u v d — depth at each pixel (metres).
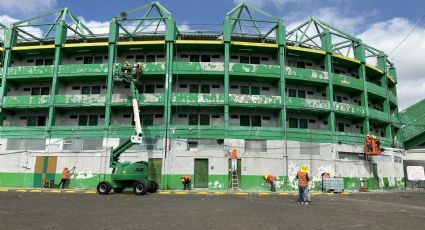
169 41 36.97
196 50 39.31
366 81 42.34
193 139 35.03
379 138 41.50
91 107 37.25
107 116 35.97
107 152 35.03
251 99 36.28
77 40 41.28
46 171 35.34
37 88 40.09
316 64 41.69
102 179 34.53
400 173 44.34
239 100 36.12
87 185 34.59
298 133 36.19
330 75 39.03
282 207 17.06
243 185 34.16
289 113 39.00
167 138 34.72
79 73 37.47
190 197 23.38
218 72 36.69
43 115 39.00
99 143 35.47
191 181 33.88
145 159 34.44
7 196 22.59
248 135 35.16
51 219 11.88
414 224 11.57
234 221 11.84
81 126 36.09
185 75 37.16
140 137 29.56
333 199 23.53
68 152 35.50
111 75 36.88
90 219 11.98
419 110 49.38
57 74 37.69
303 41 42.62
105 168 34.75
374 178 39.78
